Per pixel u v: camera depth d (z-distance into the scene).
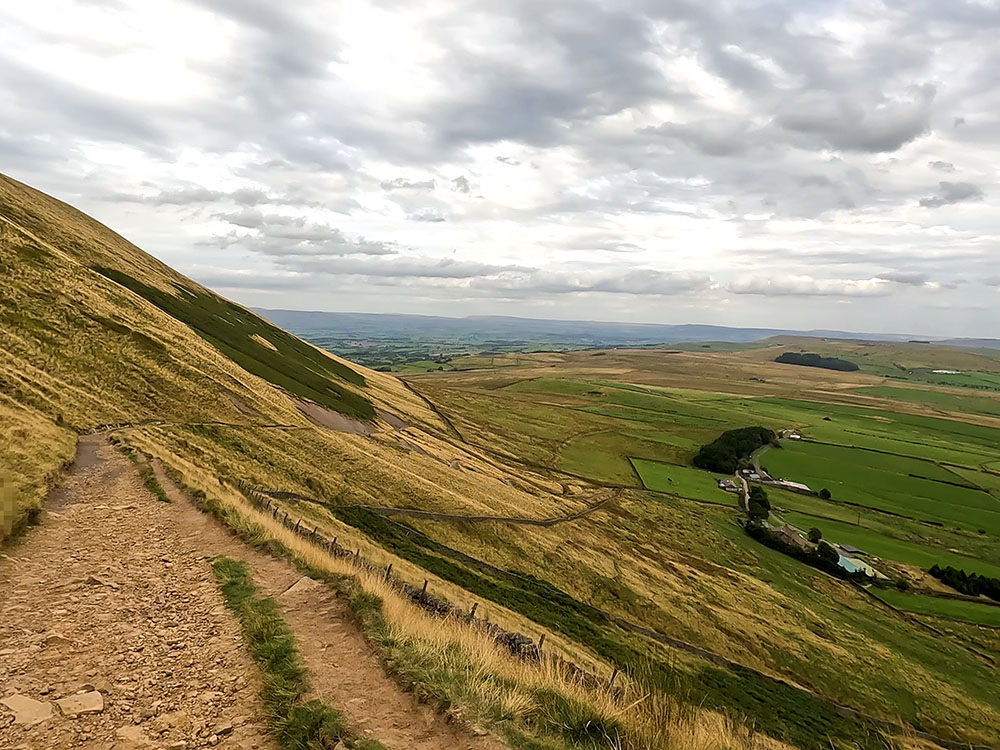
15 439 23.62
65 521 17.84
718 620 59.34
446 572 41.75
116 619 10.98
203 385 55.09
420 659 8.96
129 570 14.10
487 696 7.94
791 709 39.66
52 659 9.07
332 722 7.09
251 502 28.95
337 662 9.10
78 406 37.12
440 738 7.12
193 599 12.30
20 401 31.62
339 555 20.56
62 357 43.84
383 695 8.12
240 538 17.55
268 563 15.30
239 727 7.32
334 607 11.61
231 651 9.62
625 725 7.79
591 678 10.56
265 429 54.72
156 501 21.91
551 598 48.91
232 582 13.12
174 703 7.90
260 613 11.05
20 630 10.06
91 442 32.00
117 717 7.50
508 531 62.75
